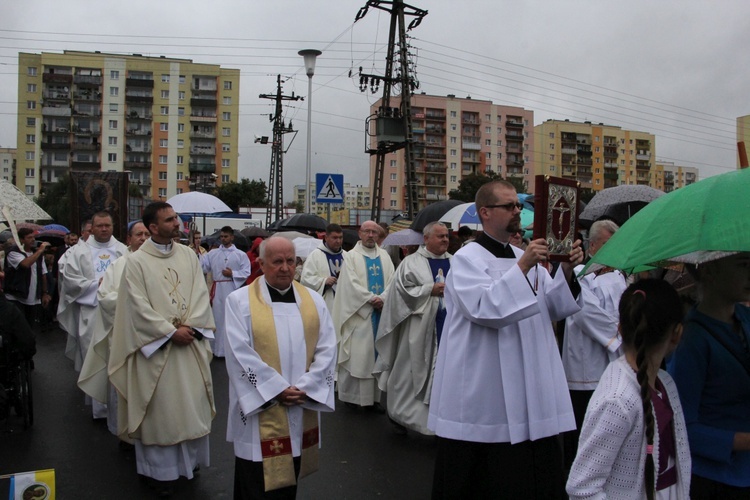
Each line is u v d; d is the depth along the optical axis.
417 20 23.00
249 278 10.66
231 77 83.12
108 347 5.98
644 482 2.27
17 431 6.54
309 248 10.34
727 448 2.53
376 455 5.76
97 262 7.58
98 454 5.83
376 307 7.28
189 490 4.95
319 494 4.86
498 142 93.44
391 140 22.44
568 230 3.25
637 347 2.31
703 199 2.21
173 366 4.89
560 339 5.41
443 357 3.56
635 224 2.45
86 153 80.62
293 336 3.80
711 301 2.73
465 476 3.42
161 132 81.75
